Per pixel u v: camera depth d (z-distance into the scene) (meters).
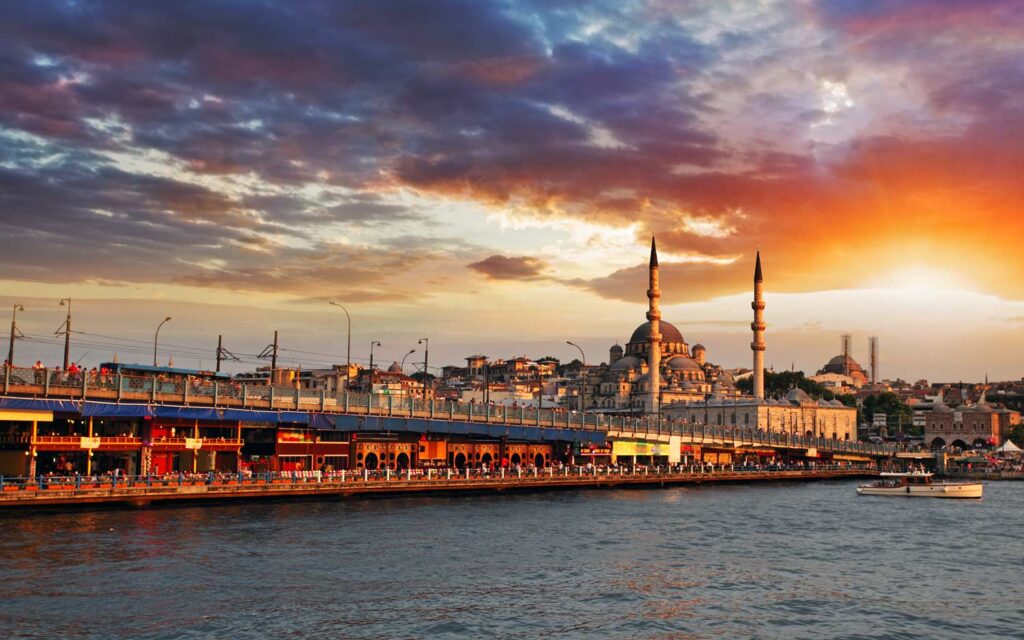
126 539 70.12
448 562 66.31
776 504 116.38
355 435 121.56
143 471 95.12
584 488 132.62
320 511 92.50
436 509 98.69
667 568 66.12
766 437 181.88
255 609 51.25
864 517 102.38
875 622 52.03
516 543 75.75
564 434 141.62
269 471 101.81
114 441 93.44
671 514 100.44
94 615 49.06
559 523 89.31
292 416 104.31
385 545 72.50
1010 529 92.44
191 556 64.88
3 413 82.00
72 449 89.44
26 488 78.94
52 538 69.50
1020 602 57.41
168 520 80.69
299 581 58.44
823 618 52.69
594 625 50.06
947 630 50.75
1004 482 181.62
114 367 102.75
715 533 85.38
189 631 46.88
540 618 51.12
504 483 121.19
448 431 123.12
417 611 51.91
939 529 91.88
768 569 66.75
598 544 76.44
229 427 105.44
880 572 66.69
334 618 50.00
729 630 49.78
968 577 65.25
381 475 108.81
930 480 138.75
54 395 84.31
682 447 176.12
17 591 53.50
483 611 52.22
